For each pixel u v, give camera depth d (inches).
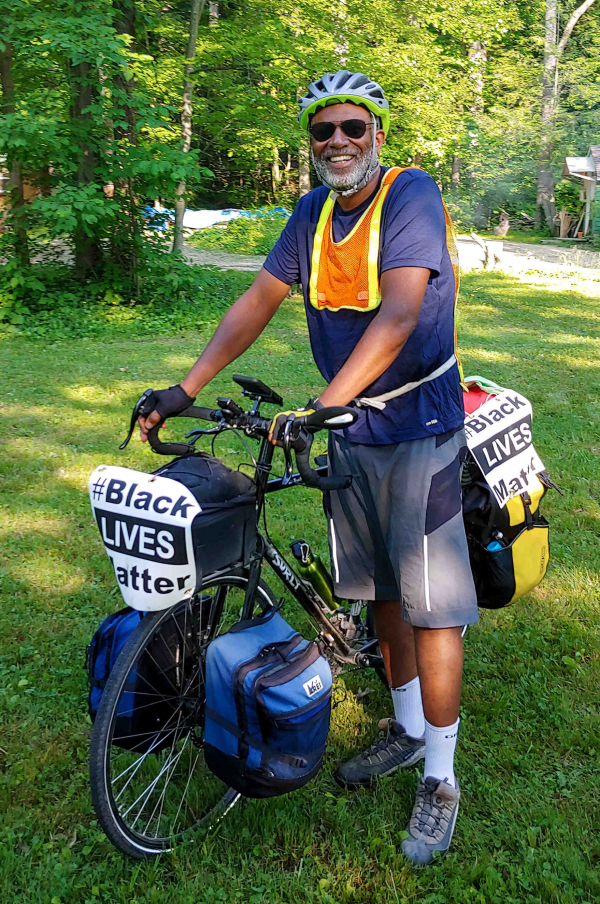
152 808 88.5
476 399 97.3
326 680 78.5
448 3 658.8
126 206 423.8
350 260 78.9
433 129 662.5
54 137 370.9
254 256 695.7
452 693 84.9
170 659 81.2
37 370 299.1
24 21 366.6
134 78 430.9
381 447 82.7
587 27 1246.3
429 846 83.6
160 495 71.0
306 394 268.1
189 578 72.3
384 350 73.5
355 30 551.8
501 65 1119.6
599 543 158.2
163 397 81.0
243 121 523.2
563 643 122.0
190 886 78.7
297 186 1013.8
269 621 83.4
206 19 529.3
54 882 78.5
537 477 94.9
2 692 108.0
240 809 89.5
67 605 131.6
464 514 90.1
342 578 90.7
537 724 104.5
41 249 447.8
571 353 343.0
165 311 419.2
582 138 1112.8
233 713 76.0
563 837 85.4
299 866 81.8
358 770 94.5
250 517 79.1
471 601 83.7
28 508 169.3
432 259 75.2
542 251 879.7
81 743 99.3
